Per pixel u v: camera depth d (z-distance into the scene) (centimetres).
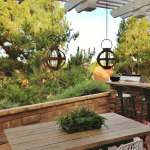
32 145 228
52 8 880
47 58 287
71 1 385
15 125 439
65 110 516
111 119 321
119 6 458
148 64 1067
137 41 1076
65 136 252
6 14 789
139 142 235
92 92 712
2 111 417
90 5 359
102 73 1131
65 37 845
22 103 743
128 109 559
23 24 797
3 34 790
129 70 1093
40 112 473
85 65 855
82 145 226
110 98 599
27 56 810
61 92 789
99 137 247
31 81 776
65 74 809
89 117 273
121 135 253
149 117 478
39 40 796
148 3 382
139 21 1070
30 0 827
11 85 739
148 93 438
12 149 219
